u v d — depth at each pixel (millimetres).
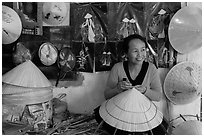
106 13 1510
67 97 1596
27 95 1248
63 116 1467
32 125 1248
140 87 1349
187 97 1535
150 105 1203
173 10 1496
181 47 1477
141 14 1504
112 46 1524
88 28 1525
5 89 1261
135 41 1356
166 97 1567
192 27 1441
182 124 1394
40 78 1306
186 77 1517
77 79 1570
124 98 1184
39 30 1527
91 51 1536
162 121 1269
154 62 1527
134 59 1364
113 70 1444
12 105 1247
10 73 1296
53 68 1544
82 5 1516
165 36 1513
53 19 1514
